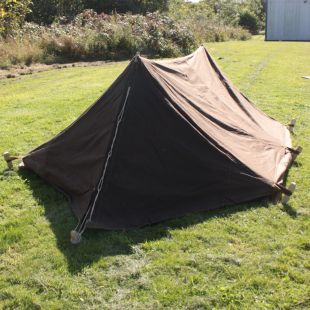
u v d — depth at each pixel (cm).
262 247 434
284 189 516
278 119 879
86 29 1845
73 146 548
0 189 562
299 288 376
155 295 369
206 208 496
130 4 2977
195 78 658
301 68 1534
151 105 502
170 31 1967
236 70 1465
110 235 450
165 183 491
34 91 1159
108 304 360
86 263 410
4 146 722
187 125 511
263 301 360
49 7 2534
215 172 507
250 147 575
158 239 447
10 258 421
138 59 515
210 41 2706
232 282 383
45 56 1667
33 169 590
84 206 479
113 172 476
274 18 3158
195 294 369
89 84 1236
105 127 506
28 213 505
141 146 489
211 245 438
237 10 3944
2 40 1608
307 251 429
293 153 633
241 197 511
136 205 477
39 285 382
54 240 449
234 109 683
